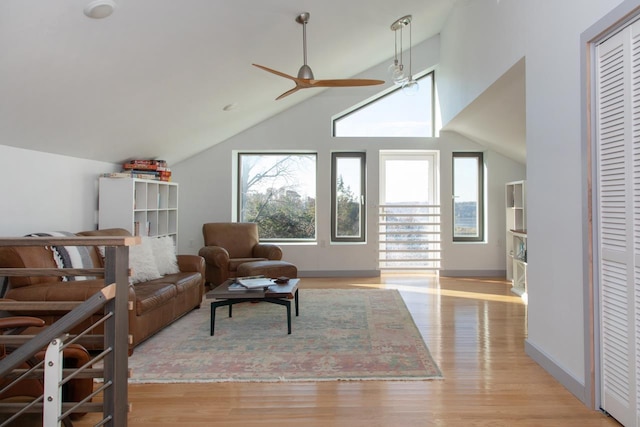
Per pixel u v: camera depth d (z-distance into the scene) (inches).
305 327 139.5
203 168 238.8
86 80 111.5
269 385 94.9
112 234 144.9
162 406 84.9
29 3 76.1
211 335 130.6
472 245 238.8
